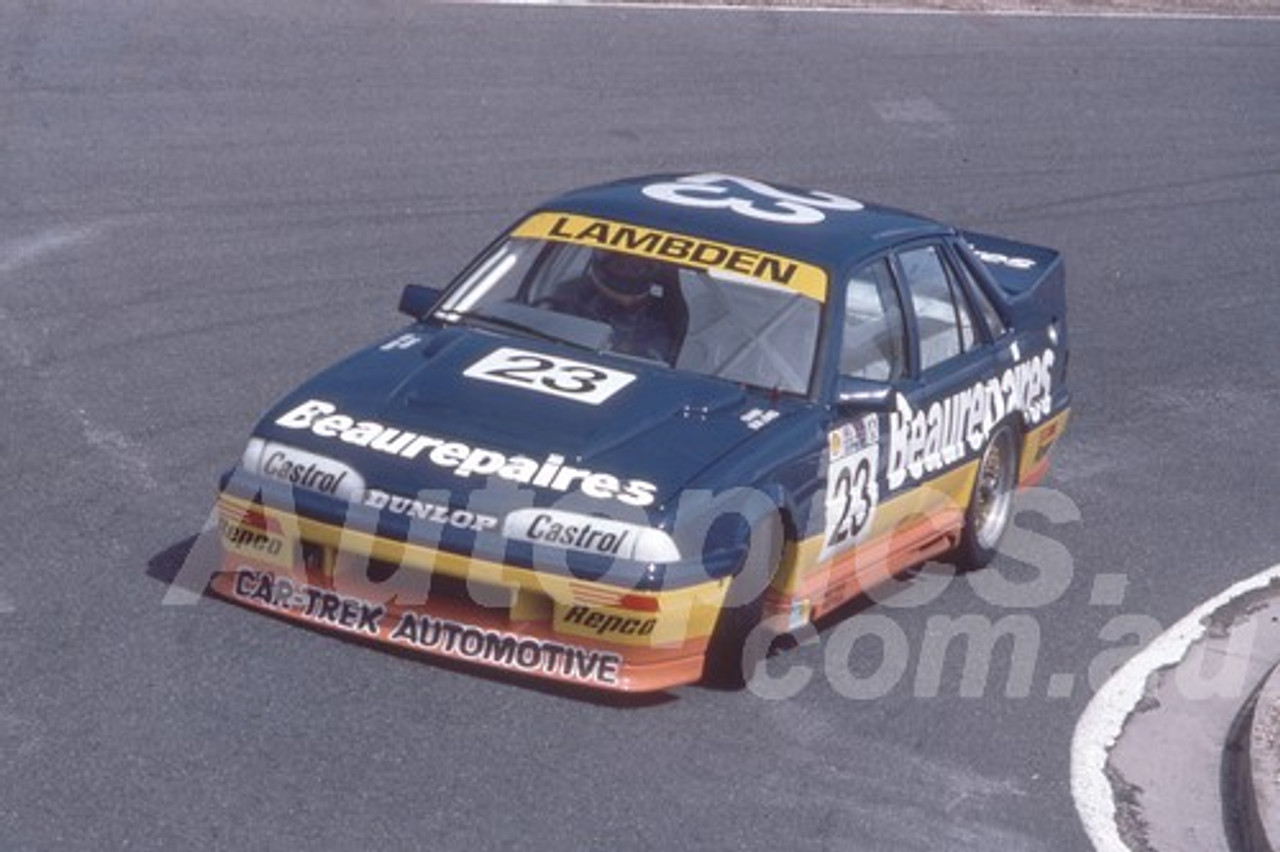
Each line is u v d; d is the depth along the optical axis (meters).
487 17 30.02
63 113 23.52
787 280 12.96
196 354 17.19
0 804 9.69
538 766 10.66
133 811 9.75
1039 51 34.06
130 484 14.15
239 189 21.98
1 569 12.45
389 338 13.02
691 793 10.63
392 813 10.01
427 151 24.17
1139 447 18.59
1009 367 14.70
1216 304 23.66
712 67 29.67
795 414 12.30
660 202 13.70
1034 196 26.73
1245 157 30.09
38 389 15.90
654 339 12.73
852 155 27.06
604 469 11.41
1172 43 36.28
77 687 10.96
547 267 13.25
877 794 10.96
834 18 33.50
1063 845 10.67
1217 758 12.02
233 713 10.83
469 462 11.41
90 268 19.06
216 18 27.91
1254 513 17.19
